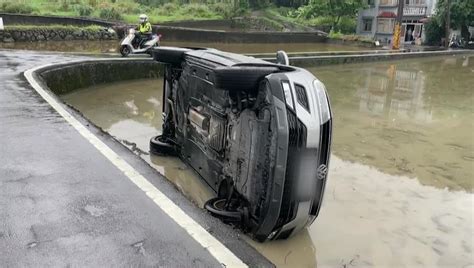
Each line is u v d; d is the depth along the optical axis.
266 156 3.37
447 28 34.16
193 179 4.89
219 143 4.06
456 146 7.36
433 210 4.66
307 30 38.09
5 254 2.44
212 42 27.77
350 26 41.22
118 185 3.46
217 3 42.84
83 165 3.83
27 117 5.26
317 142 3.27
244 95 3.62
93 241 2.62
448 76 18.12
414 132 8.24
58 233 2.68
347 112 9.87
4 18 23.22
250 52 23.84
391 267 3.49
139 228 2.81
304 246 3.70
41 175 3.55
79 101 9.35
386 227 4.18
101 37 22.36
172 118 5.49
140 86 11.74
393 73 18.47
